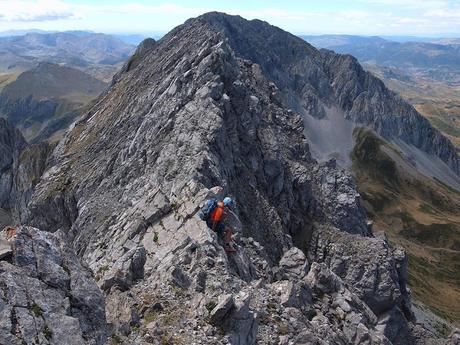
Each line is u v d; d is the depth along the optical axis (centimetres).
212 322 2231
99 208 7000
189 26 13250
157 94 9300
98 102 14512
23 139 18188
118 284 2555
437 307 14525
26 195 14225
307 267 4338
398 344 5647
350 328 3441
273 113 9394
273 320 2583
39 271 1752
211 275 2714
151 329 2138
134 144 8075
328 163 9512
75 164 10325
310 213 7612
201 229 3177
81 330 1661
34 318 1566
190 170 5400
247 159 7138
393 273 6047
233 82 7900
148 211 3681
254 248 4066
